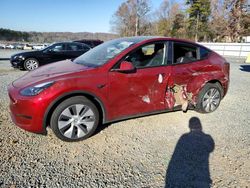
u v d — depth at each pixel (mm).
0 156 3027
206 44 30734
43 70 3850
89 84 3369
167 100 4160
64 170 2803
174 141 3623
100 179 2664
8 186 2486
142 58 3914
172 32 61062
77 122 3428
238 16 46781
